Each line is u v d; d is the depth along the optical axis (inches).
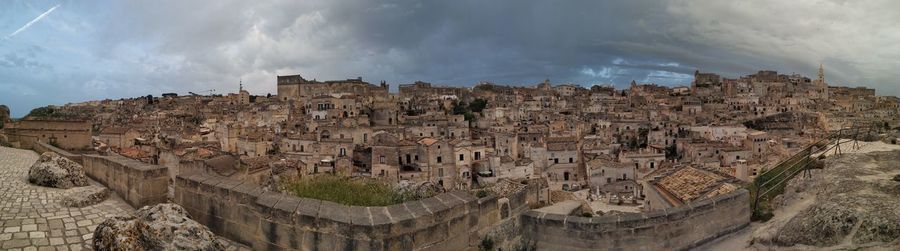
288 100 5944.9
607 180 2967.5
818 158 848.9
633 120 4525.1
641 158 3228.3
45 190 575.2
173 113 5561.0
